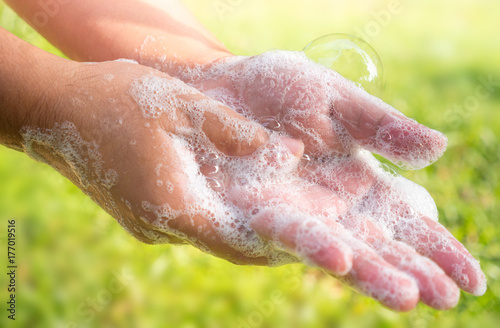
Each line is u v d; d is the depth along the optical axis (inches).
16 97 21.6
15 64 21.6
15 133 22.0
